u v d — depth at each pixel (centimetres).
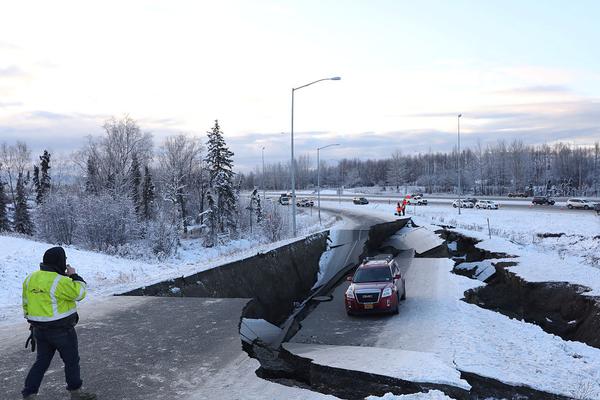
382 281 1856
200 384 727
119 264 2573
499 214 6072
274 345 1308
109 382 724
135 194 7069
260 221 6675
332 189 18750
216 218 5888
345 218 5553
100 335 959
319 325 1719
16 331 991
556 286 1859
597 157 13512
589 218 5069
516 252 2669
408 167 19462
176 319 1084
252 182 18925
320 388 985
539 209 6762
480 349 1213
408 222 4756
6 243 2455
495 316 1673
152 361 818
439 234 3859
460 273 2716
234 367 800
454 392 877
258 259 2183
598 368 1113
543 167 14812
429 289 2178
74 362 643
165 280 1527
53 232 5272
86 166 8112
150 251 4453
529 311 1858
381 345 1370
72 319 639
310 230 4266
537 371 1066
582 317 1605
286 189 19312
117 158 8006
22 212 6550
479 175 14788
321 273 2888
